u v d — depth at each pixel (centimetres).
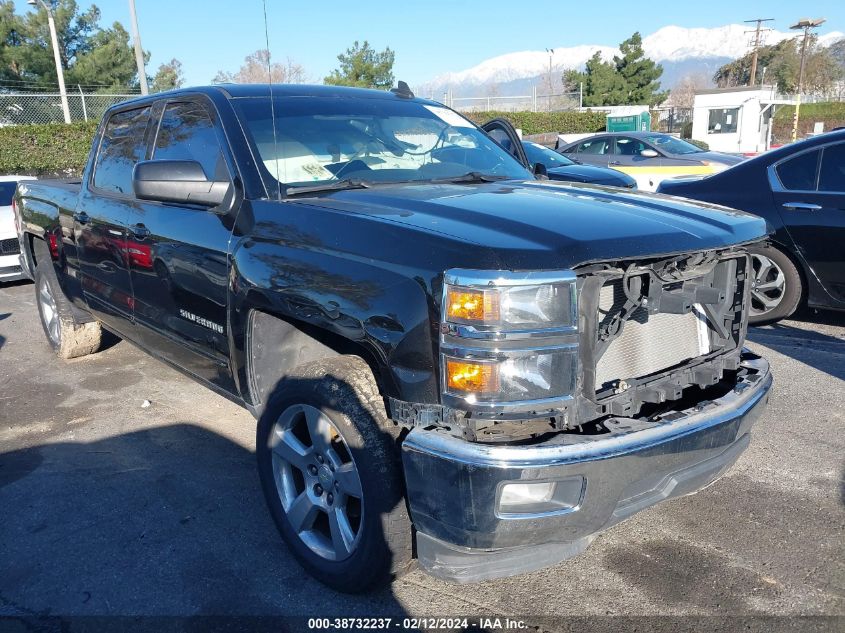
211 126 365
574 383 238
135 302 417
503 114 3319
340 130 373
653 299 264
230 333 327
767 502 359
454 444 234
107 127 483
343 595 294
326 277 273
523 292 229
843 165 591
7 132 2162
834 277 599
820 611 279
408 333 244
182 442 443
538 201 298
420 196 307
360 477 266
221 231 332
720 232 280
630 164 1393
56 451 432
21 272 866
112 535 341
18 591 300
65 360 603
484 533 234
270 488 316
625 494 248
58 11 3556
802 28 4962
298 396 287
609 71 5309
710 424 265
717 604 285
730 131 3195
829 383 511
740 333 308
